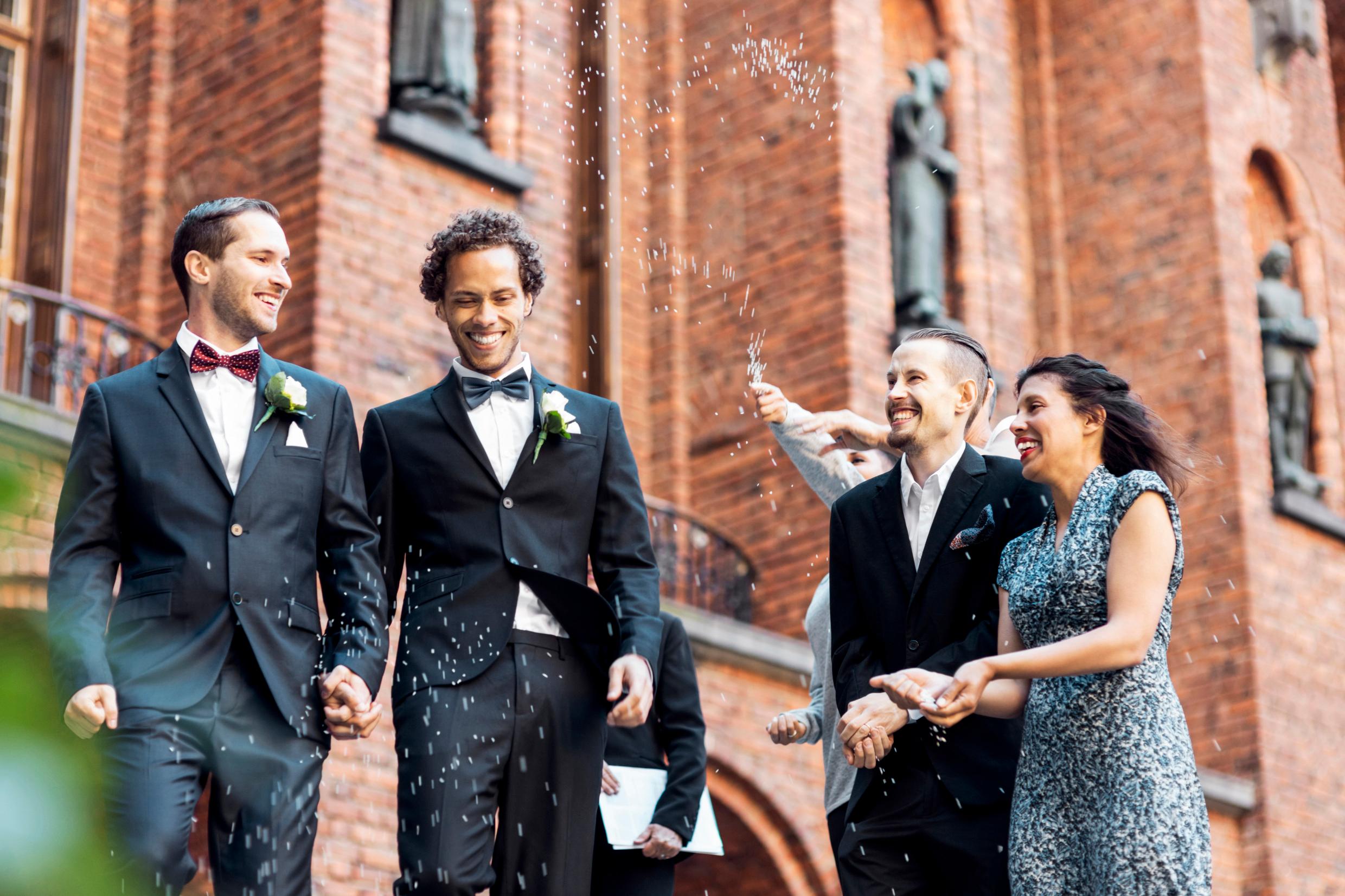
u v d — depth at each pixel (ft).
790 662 35.04
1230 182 46.91
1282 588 43.75
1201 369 45.03
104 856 2.19
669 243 42.75
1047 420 10.93
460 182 34.58
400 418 11.71
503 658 10.92
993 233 45.91
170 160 35.32
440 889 10.23
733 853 34.86
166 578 10.34
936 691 9.66
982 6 48.37
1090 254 47.88
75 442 10.83
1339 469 47.65
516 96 36.88
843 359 38.99
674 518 39.68
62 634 9.95
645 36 44.80
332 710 10.21
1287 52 50.26
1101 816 9.86
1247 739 41.91
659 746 17.11
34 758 2.04
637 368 41.96
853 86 41.52
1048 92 49.60
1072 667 9.70
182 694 9.96
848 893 11.23
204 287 11.30
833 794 13.02
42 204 34.76
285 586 10.58
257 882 9.82
